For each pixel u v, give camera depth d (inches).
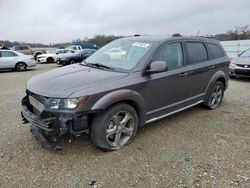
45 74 158.7
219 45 227.5
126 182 114.1
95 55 187.3
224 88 231.9
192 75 186.1
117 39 197.6
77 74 147.9
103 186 111.3
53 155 136.8
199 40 202.7
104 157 135.6
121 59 163.6
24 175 118.9
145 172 121.7
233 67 386.6
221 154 139.6
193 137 162.2
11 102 250.2
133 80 144.9
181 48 181.3
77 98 122.5
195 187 110.3
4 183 112.7
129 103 150.0
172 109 176.1
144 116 155.6
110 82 136.5
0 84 378.6
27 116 139.3
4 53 597.0
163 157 136.0
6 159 132.3
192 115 206.1
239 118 199.6
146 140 156.9
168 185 111.8
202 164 128.9
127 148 145.9
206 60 204.1
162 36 180.7
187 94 186.7
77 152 140.3
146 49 160.9
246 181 114.4
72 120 124.4
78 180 115.4
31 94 143.7
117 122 141.8
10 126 178.2
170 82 167.5
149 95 155.2
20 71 613.0
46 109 124.6
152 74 155.9
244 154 139.6
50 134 123.3
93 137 135.8
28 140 154.8
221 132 170.9
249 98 266.4
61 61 734.5
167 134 166.7
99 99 128.8
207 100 212.5
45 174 119.8
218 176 118.3
